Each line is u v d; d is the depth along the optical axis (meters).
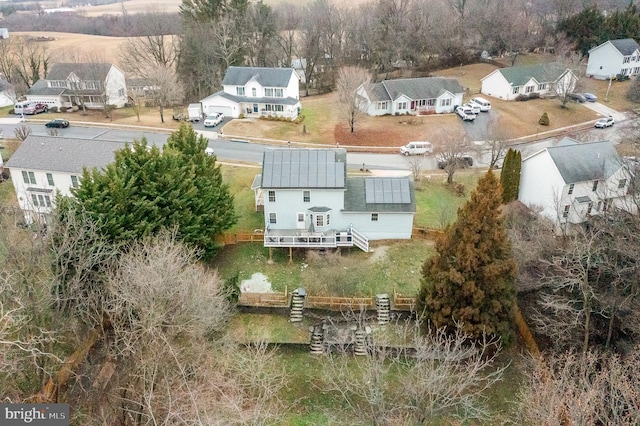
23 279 25.02
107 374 26.98
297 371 30.31
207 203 36.47
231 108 69.69
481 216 28.39
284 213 39.94
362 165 55.53
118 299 25.22
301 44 90.88
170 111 77.62
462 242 29.05
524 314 32.91
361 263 37.91
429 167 56.22
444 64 96.69
